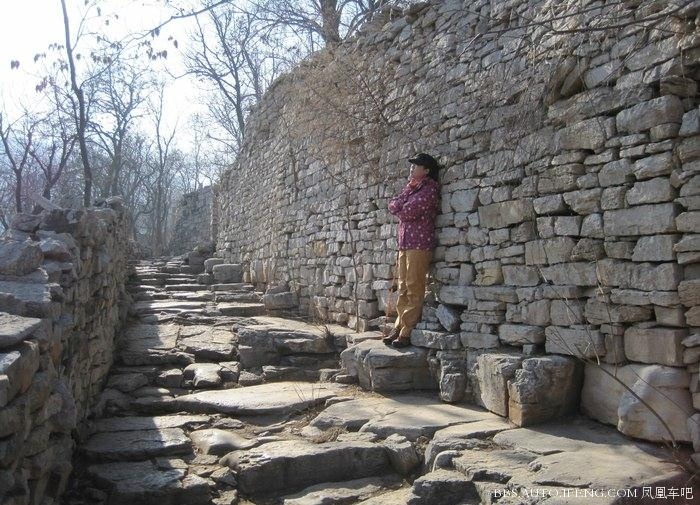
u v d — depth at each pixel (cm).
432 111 647
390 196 715
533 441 418
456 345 570
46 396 333
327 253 891
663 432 388
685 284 386
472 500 369
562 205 477
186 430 523
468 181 580
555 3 502
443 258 615
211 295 1105
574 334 461
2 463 272
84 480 432
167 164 3516
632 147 421
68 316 426
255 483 423
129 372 658
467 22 613
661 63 407
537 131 501
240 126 2248
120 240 902
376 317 752
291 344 724
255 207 1267
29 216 516
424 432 463
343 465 440
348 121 795
